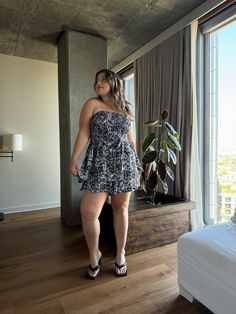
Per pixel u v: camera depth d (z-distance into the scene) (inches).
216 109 97.4
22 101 139.3
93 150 62.4
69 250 84.0
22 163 140.1
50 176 148.2
